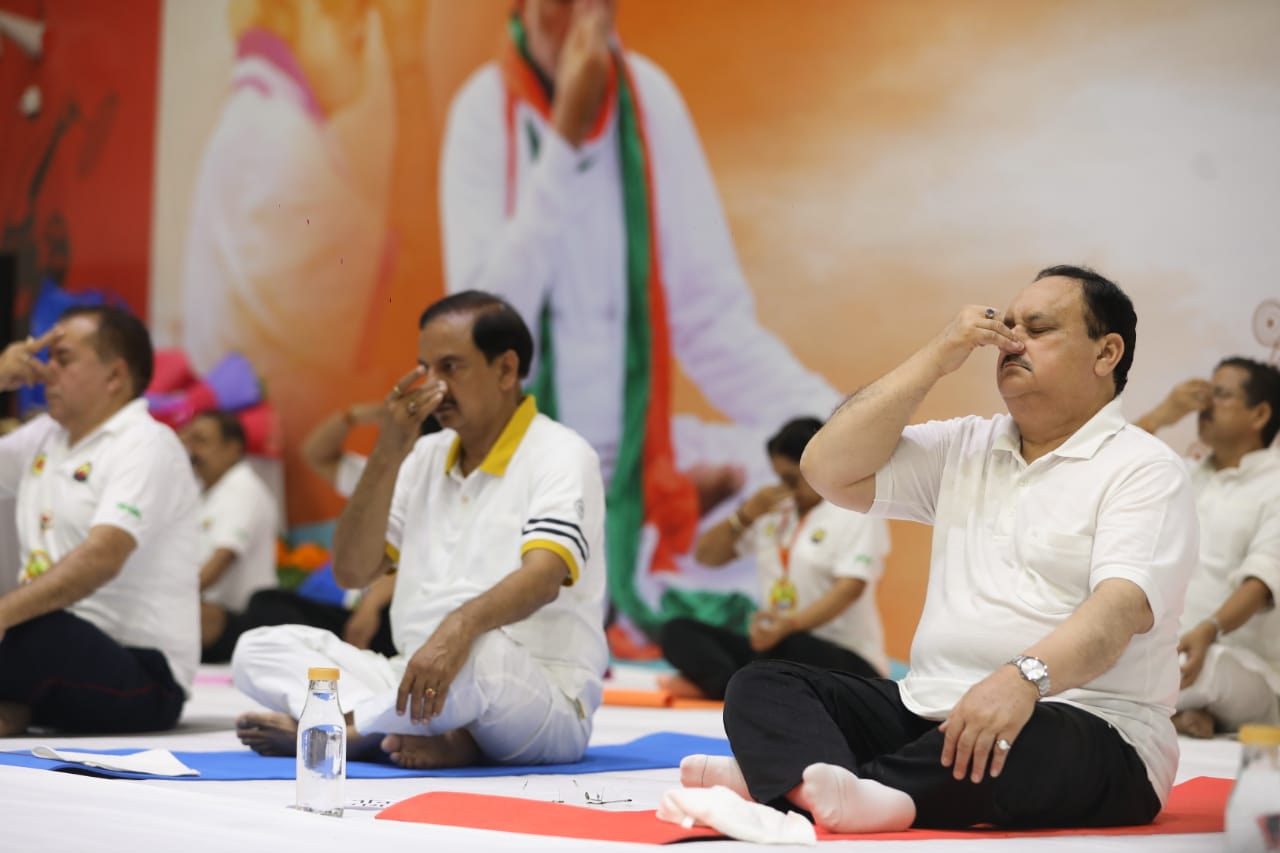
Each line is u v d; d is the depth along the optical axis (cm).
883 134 714
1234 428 521
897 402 254
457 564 342
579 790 289
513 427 345
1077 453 245
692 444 761
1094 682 239
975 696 218
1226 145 626
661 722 480
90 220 1002
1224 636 510
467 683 311
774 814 215
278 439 894
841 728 247
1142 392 639
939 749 229
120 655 388
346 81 892
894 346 707
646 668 748
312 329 899
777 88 746
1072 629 223
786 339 738
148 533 392
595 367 791
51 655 377
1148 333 639
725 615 735
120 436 401
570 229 802
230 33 945
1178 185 636
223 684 609
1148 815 241
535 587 319
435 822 224
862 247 718
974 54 691
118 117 992
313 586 769
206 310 945
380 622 483
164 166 970
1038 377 245
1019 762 225
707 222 762
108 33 999
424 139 860
